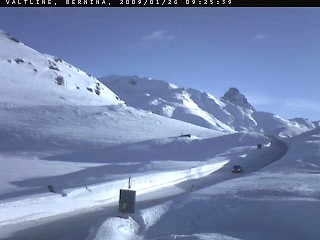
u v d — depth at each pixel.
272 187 17.09
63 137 78.12
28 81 153.50
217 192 17.25
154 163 47.31
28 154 64.25
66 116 99.62
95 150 69.62
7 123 87.50
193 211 14.20
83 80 188.75
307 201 13.54
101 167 43.12
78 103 137.50
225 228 12.14
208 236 10.73
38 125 87.81
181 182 36.09
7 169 41.22
